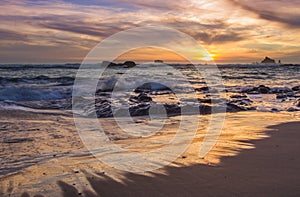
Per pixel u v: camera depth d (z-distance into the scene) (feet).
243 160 14.76
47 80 71.05
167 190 11.28
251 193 10.76
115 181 12.26
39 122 27.81
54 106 38.40
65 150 17.74
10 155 16.65
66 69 126.21
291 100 44.62
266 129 23.04
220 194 10.77
